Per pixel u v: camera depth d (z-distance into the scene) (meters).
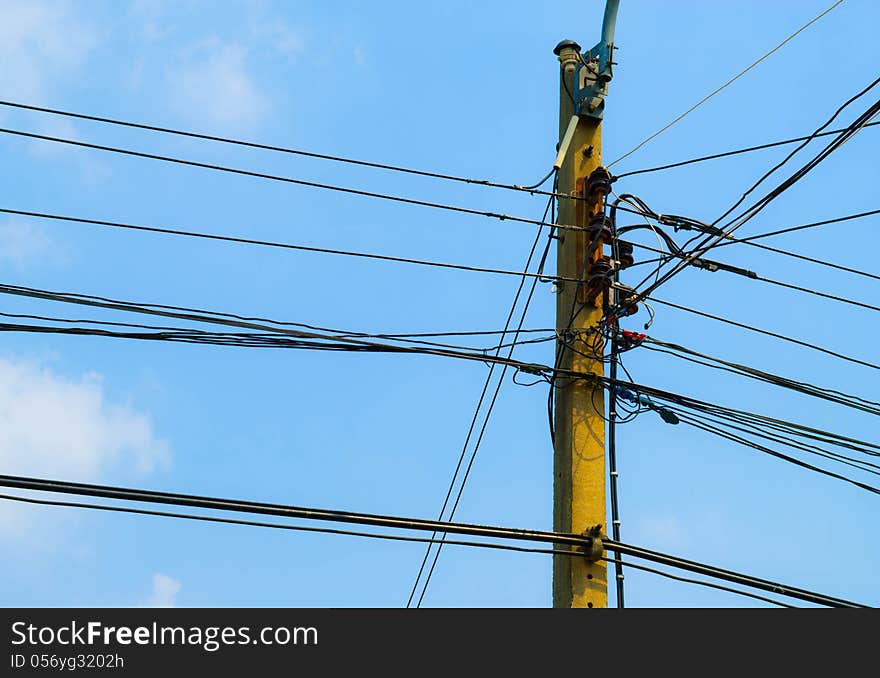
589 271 31.98
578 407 31.05
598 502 30.19
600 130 34.00
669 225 32.22
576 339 31.64
